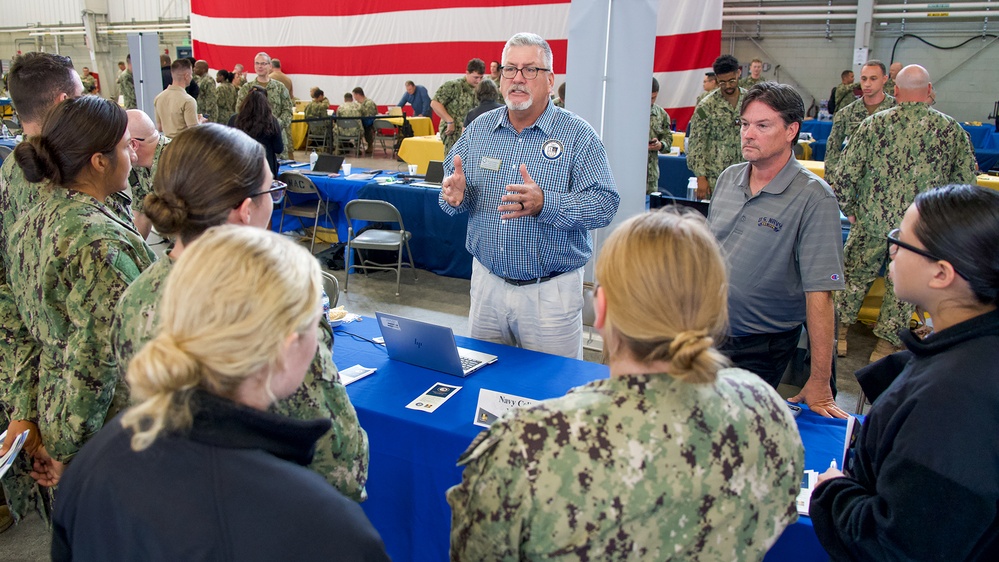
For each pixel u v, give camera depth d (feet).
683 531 2.61
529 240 7.64
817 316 6.20
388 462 5.90
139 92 25.05
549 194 7.18
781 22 34.94
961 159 11.62
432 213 17.01
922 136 11.44
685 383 2.65
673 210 2.91
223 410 2.49
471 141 8.15
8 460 4.99
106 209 5.09
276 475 2.53
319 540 2.48
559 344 8.05
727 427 2.68
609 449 2.56
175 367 2.31
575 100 12.11
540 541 2.58
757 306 6.69
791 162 6.48
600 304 2.79
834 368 6.56
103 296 4.77
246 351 2.39
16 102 6.65
